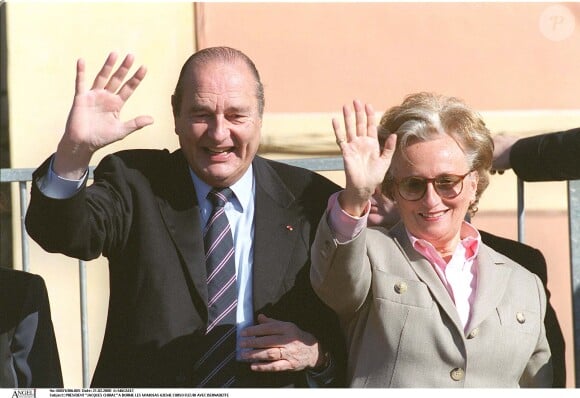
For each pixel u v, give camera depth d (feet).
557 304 72.95
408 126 43.57
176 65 73.10
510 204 73.15
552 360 47.60
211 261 44.57
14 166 72.95
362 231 41.11
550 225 73.51
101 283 71.92
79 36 73.05
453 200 43.57
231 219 45.44
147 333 43.45
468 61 74.13
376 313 43.37
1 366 44.47
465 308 44.04
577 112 74.28
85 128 40.68
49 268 71.61
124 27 73.20
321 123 72.95
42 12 72.90
